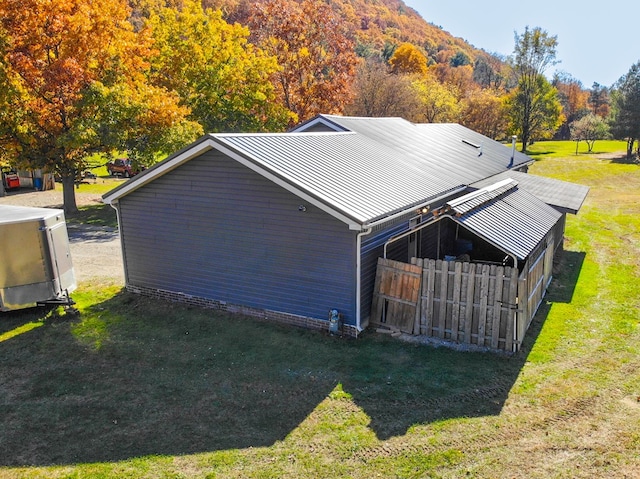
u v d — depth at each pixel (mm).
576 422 7926
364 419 8055
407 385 9039
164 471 6953
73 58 22547
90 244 19609
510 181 16234
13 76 21781
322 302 11289
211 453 7309
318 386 9070
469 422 7930
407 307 11078
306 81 38438
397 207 11328
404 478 6742
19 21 21703
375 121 21375
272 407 8445
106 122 22875
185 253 13031
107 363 10117
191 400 8711
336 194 10945
